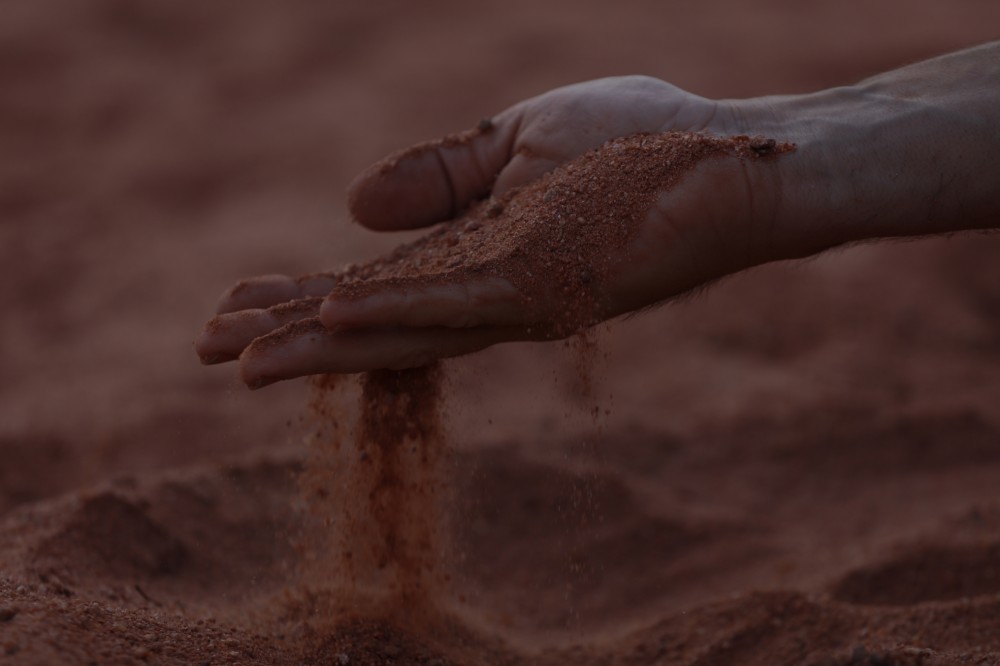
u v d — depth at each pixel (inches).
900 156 42.6
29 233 94.6
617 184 42.3
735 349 68.6
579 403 58.2
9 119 126.1
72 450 52.9
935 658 42.7
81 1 162.2
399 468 43.6
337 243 71.1
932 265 80.9
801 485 52.1
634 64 132.5
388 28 154.0
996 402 58.0
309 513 45.2
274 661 41.6
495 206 43.8
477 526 49.4
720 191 42.1
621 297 42.2
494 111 121.9
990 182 42.6
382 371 42.9
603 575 48.6
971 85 43.1
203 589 45.5
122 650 40.0
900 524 49.9
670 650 44.7
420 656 42.7
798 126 43.2
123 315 76.1
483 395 59.1
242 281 43.2
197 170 109.2
